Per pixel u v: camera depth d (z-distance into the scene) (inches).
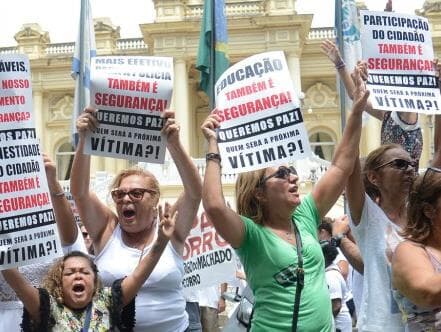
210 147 159.5
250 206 159.8
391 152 167.3
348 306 308.0
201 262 269.4
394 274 128.3
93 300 162.2
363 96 172.2
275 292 147.2
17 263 164.6
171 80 179.3
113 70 178.7
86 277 160.7
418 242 130.0
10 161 169.5
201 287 268.1
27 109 173.3
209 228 270.8
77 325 157.9
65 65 1409.9
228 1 1278.3
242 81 175.0
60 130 1425.9
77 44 600.1
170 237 166.9
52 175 191.8
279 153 170.7
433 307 123.6
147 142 178.5
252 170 163.0
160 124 178.7
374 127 1203.2
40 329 155.7
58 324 156.7
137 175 183.0
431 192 129.0
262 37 1267.2
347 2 500.4
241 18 1255.5
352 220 167.6
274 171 156.6
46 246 169.6
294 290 146.3
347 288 298.4
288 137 171.5
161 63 181.0
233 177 853.2
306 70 1359.5
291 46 1256.8
